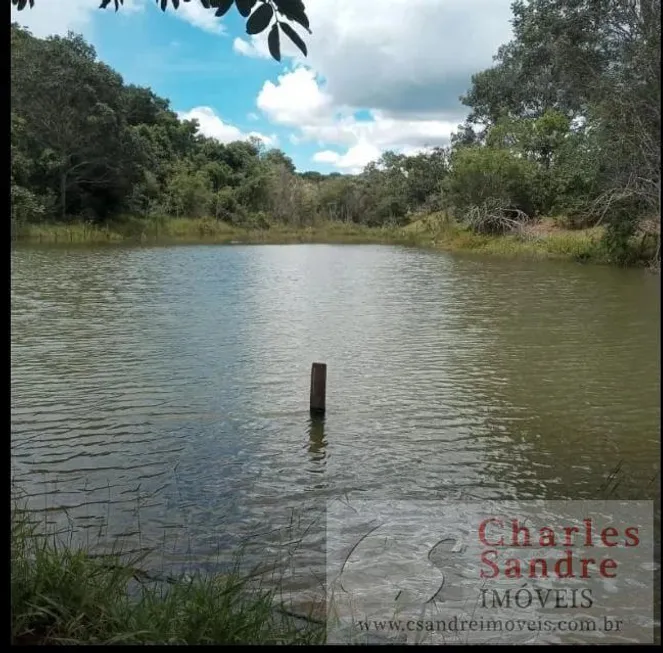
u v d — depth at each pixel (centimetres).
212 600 378
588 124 2788
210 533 569
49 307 1719
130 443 778
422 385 1029
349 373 1098
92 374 1069
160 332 1416
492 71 5044
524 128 4128
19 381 1023
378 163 7506
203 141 6862
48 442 779
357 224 6950
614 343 1327
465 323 1551
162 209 5494
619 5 2577
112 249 3797
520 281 2388
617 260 2888
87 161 4488
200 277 2506
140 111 6269
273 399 951
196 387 1004
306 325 1519
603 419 872
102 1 392
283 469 710
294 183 7112
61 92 4194
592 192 3172
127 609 366
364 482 678
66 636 333
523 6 3825
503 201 4016
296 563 521
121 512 607
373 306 1817
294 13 284
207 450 760
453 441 793
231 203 6288
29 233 4197
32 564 390
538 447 773
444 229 4656
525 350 1268
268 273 2711
